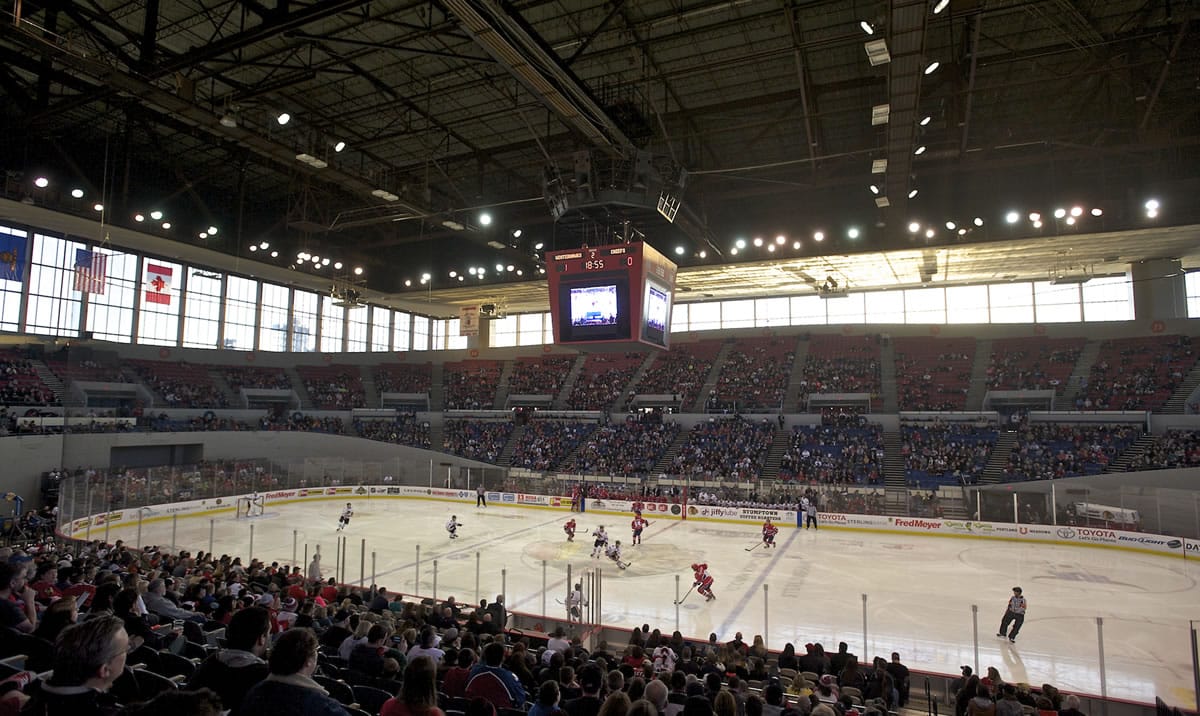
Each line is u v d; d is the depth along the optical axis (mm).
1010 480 38750
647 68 27859
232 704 4160
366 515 38781
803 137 37656
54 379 43469
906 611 20562
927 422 46156
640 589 22969
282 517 37531
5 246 41969
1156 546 29266
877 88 31594
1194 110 28984
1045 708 9500
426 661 4387
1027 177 39531
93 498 30625
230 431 47250
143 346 49500
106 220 38406
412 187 42312
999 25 25969
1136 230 35875
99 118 35594
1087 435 40906
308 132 33594
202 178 40406
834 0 23875
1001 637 18141
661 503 39750
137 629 8234
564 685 8328
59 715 3018
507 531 34000
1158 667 15914
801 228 45438
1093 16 25484
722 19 25453
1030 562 27766
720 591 22797
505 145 38156
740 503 38094
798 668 12859
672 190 30328
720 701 5016
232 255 45344
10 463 35281
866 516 35156
